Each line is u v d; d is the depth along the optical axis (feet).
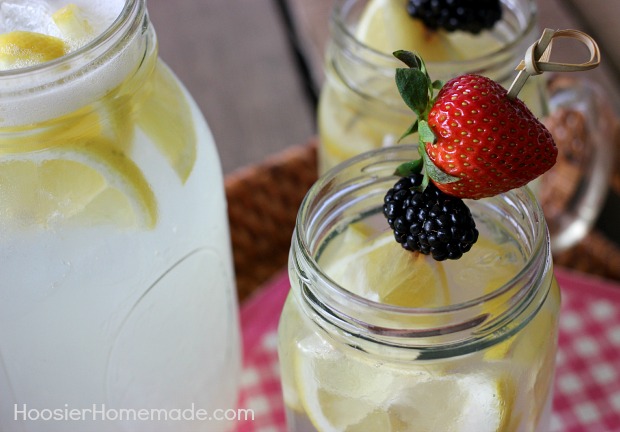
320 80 2.39
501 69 1.26
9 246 1.06
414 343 0.96
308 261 0.98
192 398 1.24
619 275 1.59
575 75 1.60
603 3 2.33
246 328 1.49
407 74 0.96
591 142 1.61
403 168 1.02
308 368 1.04
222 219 1.20
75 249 1.07
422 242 0.99
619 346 1.42
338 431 1.04
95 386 1.16
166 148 1.10
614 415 1.35
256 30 2.62
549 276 1.01
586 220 1.64
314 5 2.51
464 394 1.00
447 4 1.27
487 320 0.95
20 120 1.01
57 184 1.05
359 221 1.10
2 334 1.10
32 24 1.08
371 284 1.03
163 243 1.12
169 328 1.17
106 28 1.06
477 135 0.93
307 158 1.68
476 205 1.08
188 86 2.47
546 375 1.05
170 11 2.72
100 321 1.12
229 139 2.32
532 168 0.96
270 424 1.38
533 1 1.34
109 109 1.05
